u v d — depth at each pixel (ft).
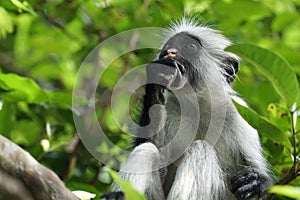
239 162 39.91
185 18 45.80
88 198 32.55
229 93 40.83
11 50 59.47
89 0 49.47
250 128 40.04
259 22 58.70
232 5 48.93
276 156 39.32
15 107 46.03
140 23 47.96
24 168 28.40
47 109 46.03
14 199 28.40
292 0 58.90
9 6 45.16
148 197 36.50
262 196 33.96
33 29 55.83
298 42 59.52
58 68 56.80
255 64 30.63
